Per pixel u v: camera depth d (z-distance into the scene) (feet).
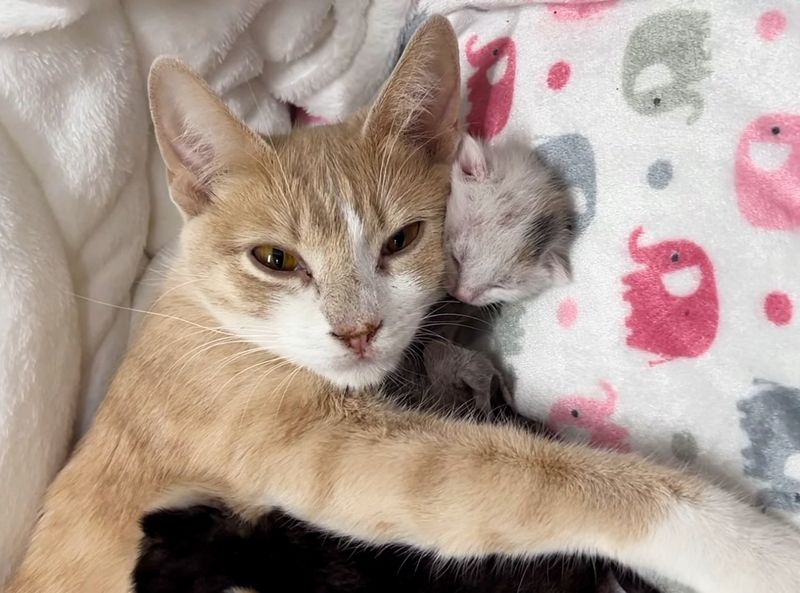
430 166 0.67
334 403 0.63
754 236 0.54
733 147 0.55
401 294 0.62
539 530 0.56
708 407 0.56
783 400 0.53
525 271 0.63
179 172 0.64
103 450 0.68
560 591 0.60
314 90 0.86
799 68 0.53
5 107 0.66
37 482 0.67
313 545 0.62
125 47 0.71
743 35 0.55
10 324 0.63
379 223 0.62
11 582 0.67
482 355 0.68
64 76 0.68
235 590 0.59
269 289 0.62
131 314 0.80
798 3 0.53
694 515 0.54
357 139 0.65
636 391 0.59
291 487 0.61
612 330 0.60
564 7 0.65
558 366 0.63
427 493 0.57
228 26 0.76
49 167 0.68
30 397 0.64
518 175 0.64
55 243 0.68
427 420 0.62
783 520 0.55
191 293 0.69
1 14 0.63
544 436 0.61
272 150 0.62
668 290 0.57
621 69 0.60
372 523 0.59
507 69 0.70
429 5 0.79
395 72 0.63
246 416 0.63
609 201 0.60
